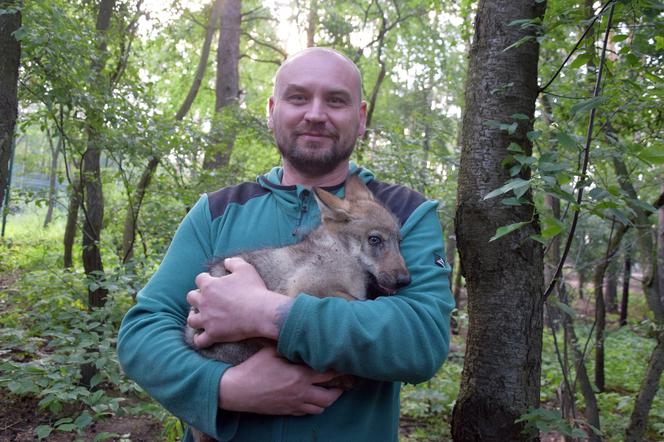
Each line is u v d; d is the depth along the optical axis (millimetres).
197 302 2381
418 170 8117
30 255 16156
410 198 3025
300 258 2766
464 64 17094
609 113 4188
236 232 2855
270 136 11203
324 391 2322
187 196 7914
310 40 17500
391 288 2627
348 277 2748
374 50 18562
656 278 7363
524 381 3340
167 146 7613
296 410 2295
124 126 7238
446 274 2650
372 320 2203
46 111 7414
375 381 2549
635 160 4840
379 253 2732
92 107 6754
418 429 7105
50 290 8711
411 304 2385
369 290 2793
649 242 7895
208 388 2260
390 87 20781
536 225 3404
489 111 3422
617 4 3084
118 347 2592
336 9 16859
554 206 5328
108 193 14297
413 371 2236
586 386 5684
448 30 16375
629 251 8391
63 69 6547
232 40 15742
